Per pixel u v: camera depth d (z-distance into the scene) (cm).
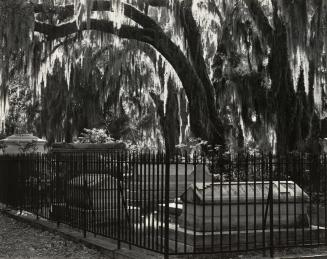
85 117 3075
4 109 2123
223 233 852
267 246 869
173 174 1391
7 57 1928
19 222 1376
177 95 2723
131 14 2114
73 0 2064
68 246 992
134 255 815
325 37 1641
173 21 2191
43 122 2994
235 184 906
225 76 2027
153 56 2536
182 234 862
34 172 1378
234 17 1978
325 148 1873
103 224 1011
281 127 1850
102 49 2623
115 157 1073
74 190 1138
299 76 1775
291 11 1664
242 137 2116
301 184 924
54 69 2519
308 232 928
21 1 1853
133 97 3188
